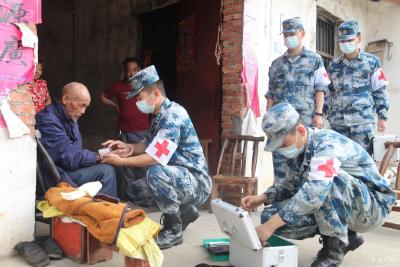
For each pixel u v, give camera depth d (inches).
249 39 201.3
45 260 116.6
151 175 133.1
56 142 135.6
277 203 121.4
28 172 125.4
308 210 105.4
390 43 349.1
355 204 111.7
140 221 108.3
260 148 220.5
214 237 148.6
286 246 106.8
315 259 125.3
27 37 122.2
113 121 323.3
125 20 310.3
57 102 141.6
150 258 105.4
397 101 345.7
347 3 327.0
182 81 239.0
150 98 135.0
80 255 118.1
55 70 371.6
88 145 343.0
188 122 138.2
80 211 113.8
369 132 183.3
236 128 200.4
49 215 120.5
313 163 106.1
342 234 110.0
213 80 210.1
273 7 226.2
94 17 335.0
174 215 137.0
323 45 314.3
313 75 172.1
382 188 115.6
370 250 141.5
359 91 183.8
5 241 121.5
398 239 156.5
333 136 113.0
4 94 119.0
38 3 125.0
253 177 185.5
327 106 191.6
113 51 321.7
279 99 178.2
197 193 141.0
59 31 365.4
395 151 188.5
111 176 141.3
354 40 179.9
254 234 103.6
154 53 289.9
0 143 119.4
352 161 113.7
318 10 296.0
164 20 281.0
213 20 210.8
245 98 199.9
